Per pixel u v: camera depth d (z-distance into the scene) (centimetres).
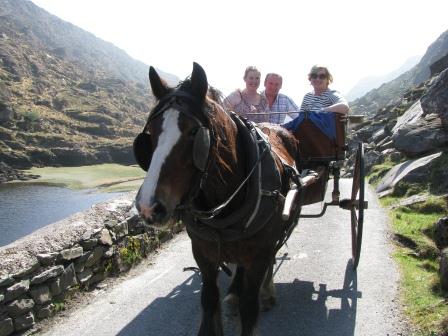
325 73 633
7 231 3422
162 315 530
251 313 370
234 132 353
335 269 651
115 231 653
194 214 334
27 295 492
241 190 353
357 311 521
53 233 566
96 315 529
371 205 1070
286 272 650
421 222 848
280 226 394
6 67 15562
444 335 432
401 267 644
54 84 16300
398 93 15238
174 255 736
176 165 288
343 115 568
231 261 380
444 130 1203
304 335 477
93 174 7462
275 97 682
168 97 302
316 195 561
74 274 564
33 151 8906
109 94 17612
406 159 1383
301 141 568
